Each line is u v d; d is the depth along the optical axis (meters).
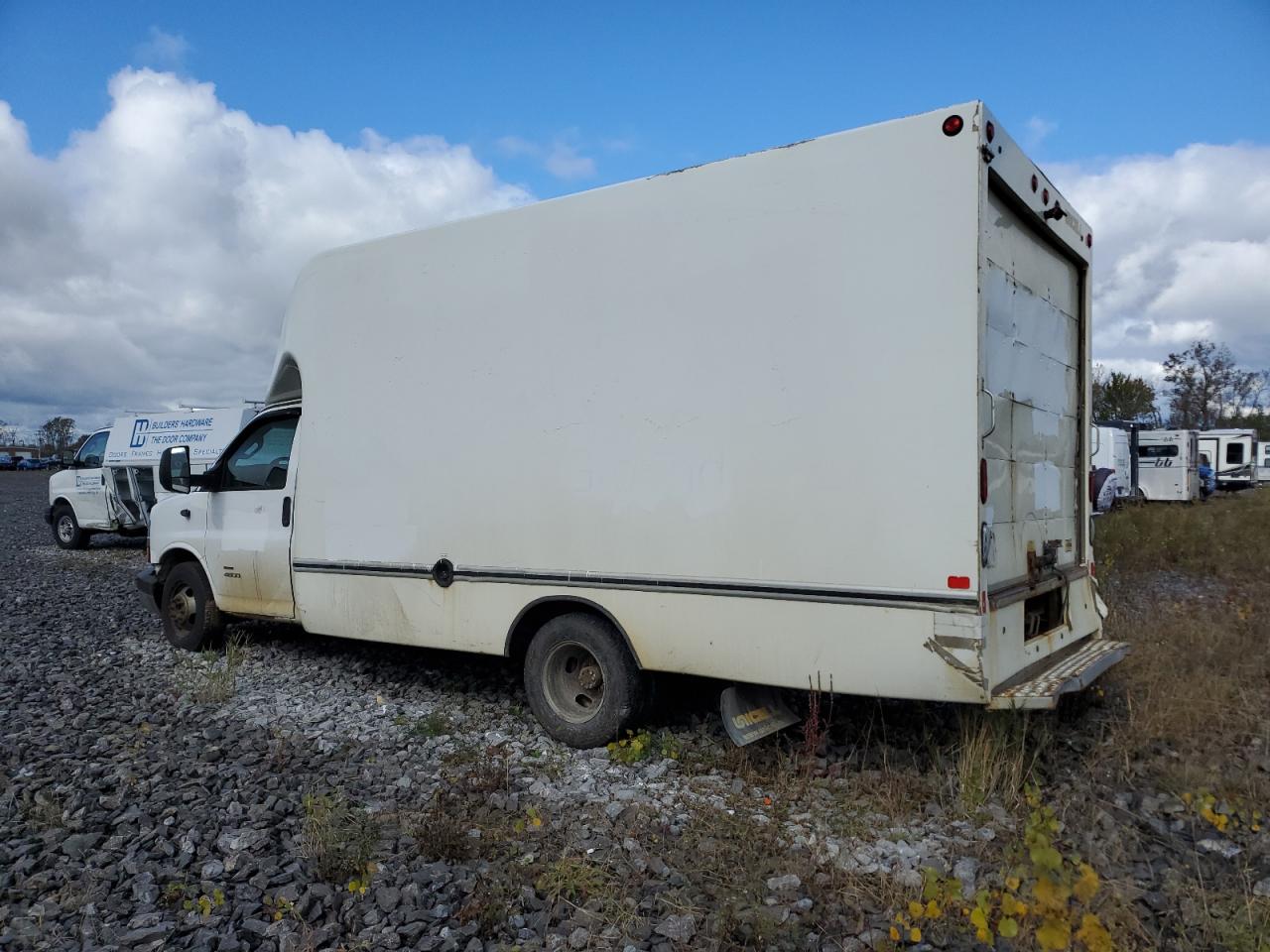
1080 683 4.34
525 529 5.21
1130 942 2.96
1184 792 4.11
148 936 3.14
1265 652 6.36
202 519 7.38
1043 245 5.10
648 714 5.01
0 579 12.66
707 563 4.52
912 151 4.03
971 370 3.87
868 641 4.09
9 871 3.64
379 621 5.95
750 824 3.96
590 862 3.67
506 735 5.36
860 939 3.10
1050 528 5.17
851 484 4.13
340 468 6.16
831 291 4.20
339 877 3.56
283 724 5.64
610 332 4.89
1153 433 27.47
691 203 4.62
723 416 4.49
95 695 6.30
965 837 3.86
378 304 5.95
